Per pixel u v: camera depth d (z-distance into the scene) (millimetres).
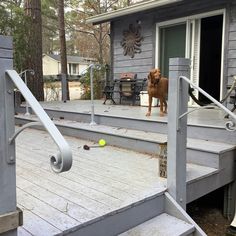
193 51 6008
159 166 2873
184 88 2439
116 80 7387
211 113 5016
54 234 1822
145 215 2406
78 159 3516
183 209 2514
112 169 3121
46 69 30641
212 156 3115
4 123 1348
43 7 16906
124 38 7203
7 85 1344
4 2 8469
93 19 7438
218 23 7492
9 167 1374
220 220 3326
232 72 5363
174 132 2463
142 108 6086
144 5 6141
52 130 1251
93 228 2031
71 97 14922
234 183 3307
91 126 4875
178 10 6090
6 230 1359
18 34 7902
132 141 3930
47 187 2594
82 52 23547
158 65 6559
